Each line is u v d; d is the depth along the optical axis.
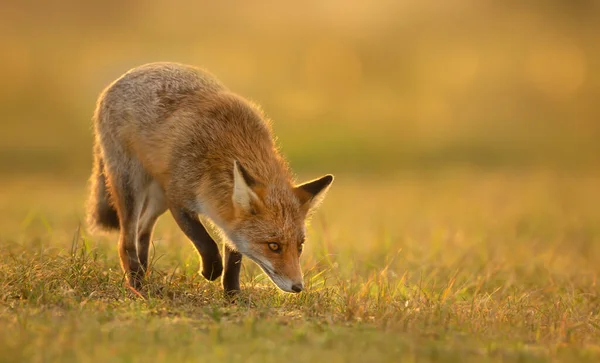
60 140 48.88
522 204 29.03
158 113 12.00
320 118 54.00
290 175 11.84
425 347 8.62
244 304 11.08
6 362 7.37
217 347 8.10
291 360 7.80
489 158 50.84
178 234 16.56
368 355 8.09
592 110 61.28
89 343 8.07
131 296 11.12
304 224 11.27
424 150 51.25
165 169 11.69
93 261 12.41
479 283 13.50
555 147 54.41
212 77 13.07
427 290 12.79
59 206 25.52
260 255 11.00
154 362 7.53
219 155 11.37
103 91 13.01
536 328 10.32
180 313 9.93
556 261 17.08
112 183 12.45
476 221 23.58
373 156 48.78
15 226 19.62
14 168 43.03
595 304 12.79
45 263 12.04
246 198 10.80
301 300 11.22
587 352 8.93
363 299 11.34
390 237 18.81
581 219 24.91
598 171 45.94
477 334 9.61
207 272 11.74
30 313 9.45
